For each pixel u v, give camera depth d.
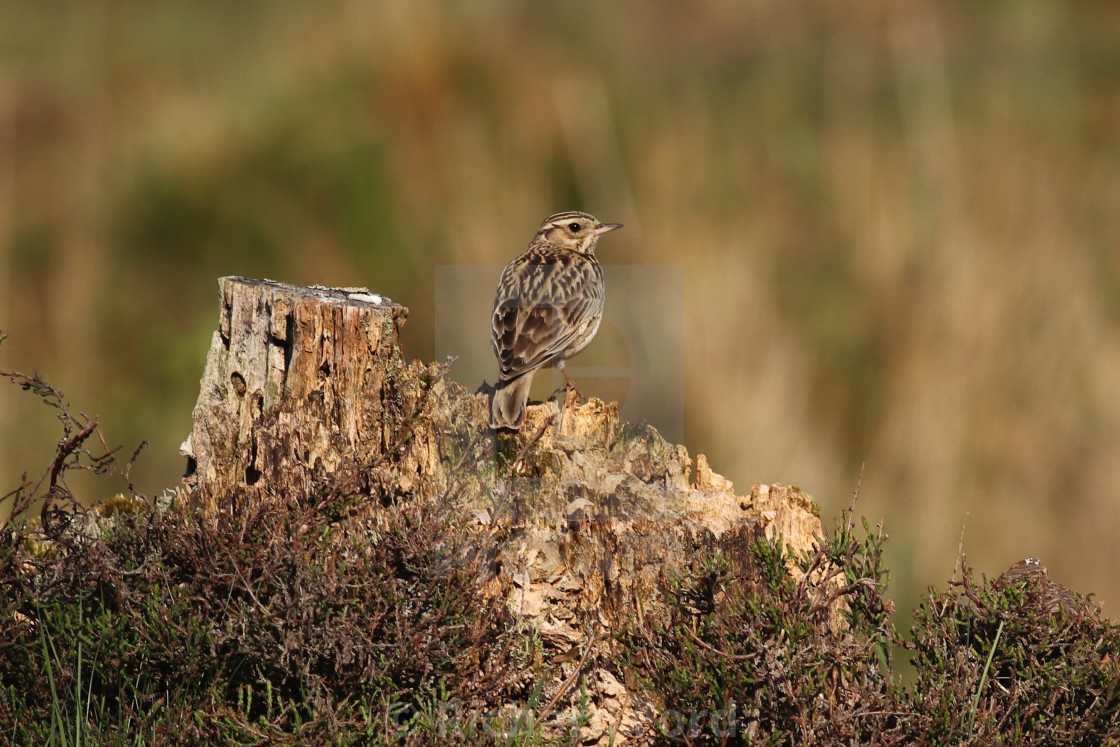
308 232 14.24
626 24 21.08
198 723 5.63
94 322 12.92
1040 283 13.12
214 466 6.91
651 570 6.45
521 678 6.25
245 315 7.02
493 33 16.50
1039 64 21.33
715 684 5.72
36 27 19.20
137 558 6.18
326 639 5.70
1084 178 15.84
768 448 11.07
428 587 5.92
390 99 15.37
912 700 5.89
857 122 16.53
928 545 10.52
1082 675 5.86
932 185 14.38
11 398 11.55
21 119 15.89
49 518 6.41
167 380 12.96
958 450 11.45
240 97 15.34
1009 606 6.12
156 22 19.33
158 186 14.20
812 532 6.93
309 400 6.77
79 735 5.53
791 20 22.58
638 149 15.42
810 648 5.79
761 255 13.63
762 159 15.97
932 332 12.51
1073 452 11.66
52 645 5.97
